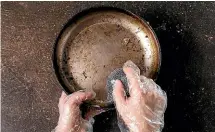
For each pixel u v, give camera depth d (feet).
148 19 2.80
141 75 2.51
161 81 2.77
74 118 2.46
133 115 2.34
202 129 2.78
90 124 2.57
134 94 2.34
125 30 2.63
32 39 2.81
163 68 2.77
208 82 2.77
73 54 2.62
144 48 2.61
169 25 2.79
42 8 2.81
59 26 2.81
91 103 2.57
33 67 2.80
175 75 2.77
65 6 2.81
